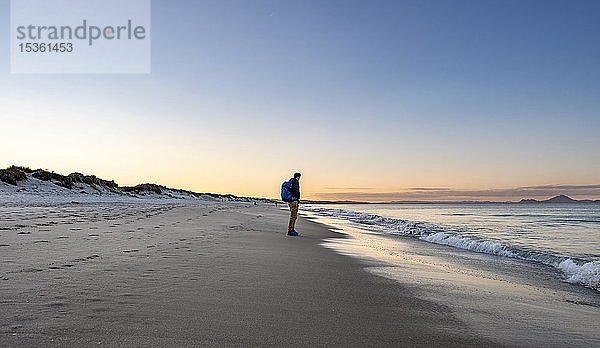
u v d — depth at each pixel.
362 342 4.07
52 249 8.53
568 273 9.55
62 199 41.06
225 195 136.12
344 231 19.89
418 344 4.11
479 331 4.64
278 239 13.67
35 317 4.14
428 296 6.20
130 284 5.77
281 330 4.26
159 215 22.53
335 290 6.23
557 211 61.78
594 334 4.83
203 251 9.50
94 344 3.55
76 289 5.33
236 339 3.92
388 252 12.05
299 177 16.03
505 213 53.28
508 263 10.99
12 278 5.78
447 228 24.50
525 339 4.47
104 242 10.01
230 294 5.57
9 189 43.59
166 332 3.97
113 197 57.19
